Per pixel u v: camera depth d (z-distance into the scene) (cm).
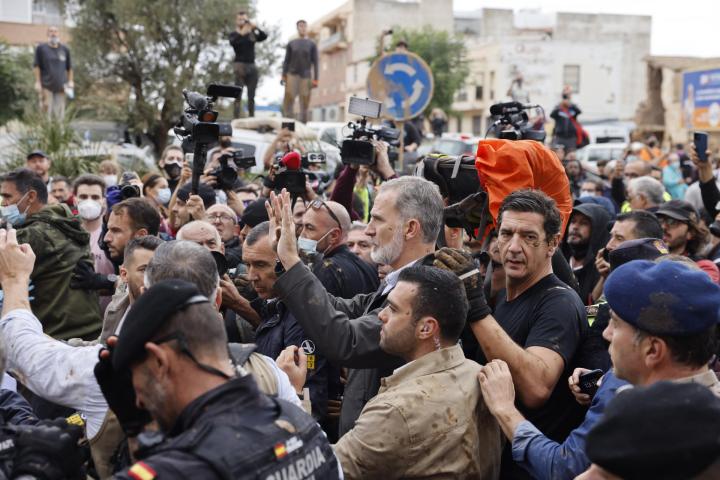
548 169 408
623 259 398
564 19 5191
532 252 350
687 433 167
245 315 445
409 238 372
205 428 208
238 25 1422
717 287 258
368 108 527
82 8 2577
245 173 1071
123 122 2495
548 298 350
